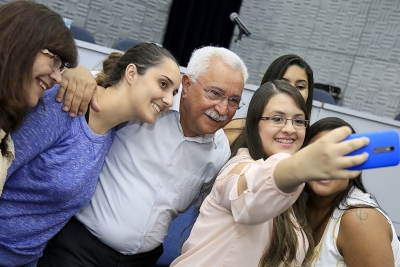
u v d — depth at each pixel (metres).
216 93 1.71
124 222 1.78
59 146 1.53
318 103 3.69
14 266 1.62
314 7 6.39
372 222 1.50
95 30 5.78
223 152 1.95
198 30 6.36
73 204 1.62
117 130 1.86
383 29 5.91
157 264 2.55
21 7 1.24
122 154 1.82
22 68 1.20
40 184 1.52
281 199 1.02
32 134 1.44
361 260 1.50
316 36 6.34
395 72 5.80
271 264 1.44
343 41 6.15
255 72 6.69
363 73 5.98
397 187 3.74
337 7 6.23
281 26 6.58
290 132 1.50
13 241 1.57
